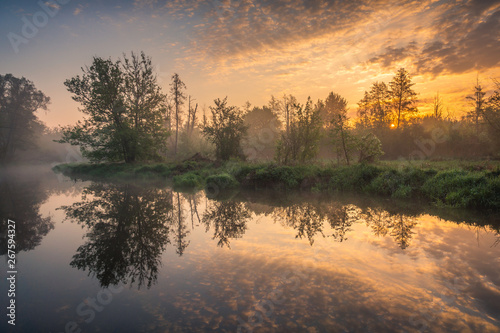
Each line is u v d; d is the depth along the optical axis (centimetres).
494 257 380
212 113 2119
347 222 601
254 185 1316
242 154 2155
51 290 311
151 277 338
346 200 883
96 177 2219
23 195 1175
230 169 1581
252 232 539
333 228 554
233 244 463
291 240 477
